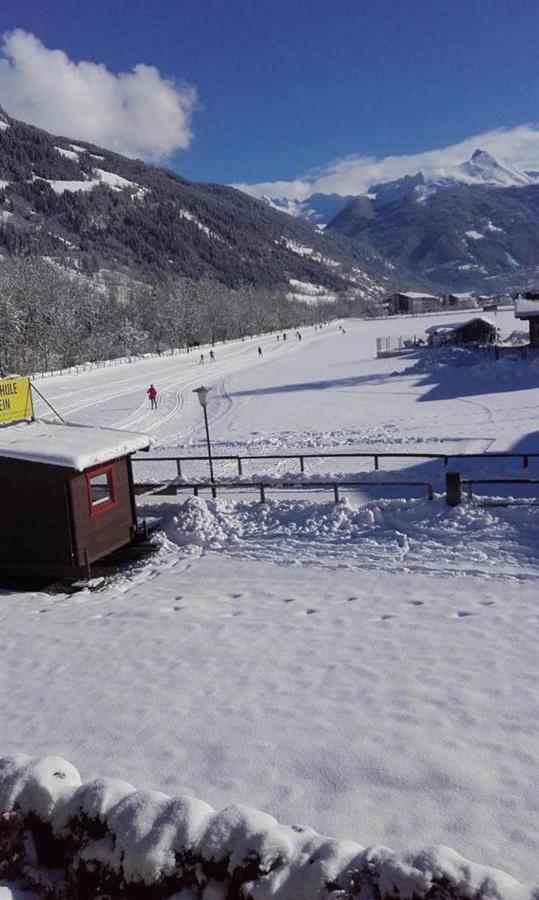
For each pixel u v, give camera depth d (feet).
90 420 145.79
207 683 33.81
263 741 28.09
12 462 52.60
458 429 102.01
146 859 13.93
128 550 58.65
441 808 23.24
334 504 58.85
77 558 52.65
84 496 53.62
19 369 269.85
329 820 22.94
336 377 199.21
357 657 35.40
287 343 394.52
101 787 15.26
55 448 53.72
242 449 101.71
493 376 160.35
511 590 42.37
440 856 12.78
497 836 21.71
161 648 38.60
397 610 41.29
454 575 45.47
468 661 34.01
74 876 14.58
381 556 50.06
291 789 24.79
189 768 26.55
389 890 12.58
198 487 67.77
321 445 99.71
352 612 41.60
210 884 13.65
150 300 414.62
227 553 55.06
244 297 550.77
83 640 40.83
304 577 48.29
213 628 40.91
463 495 57.36
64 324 312.29
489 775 24.88
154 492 67.10
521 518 51.83
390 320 599.98
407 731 28.12
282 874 13.30
